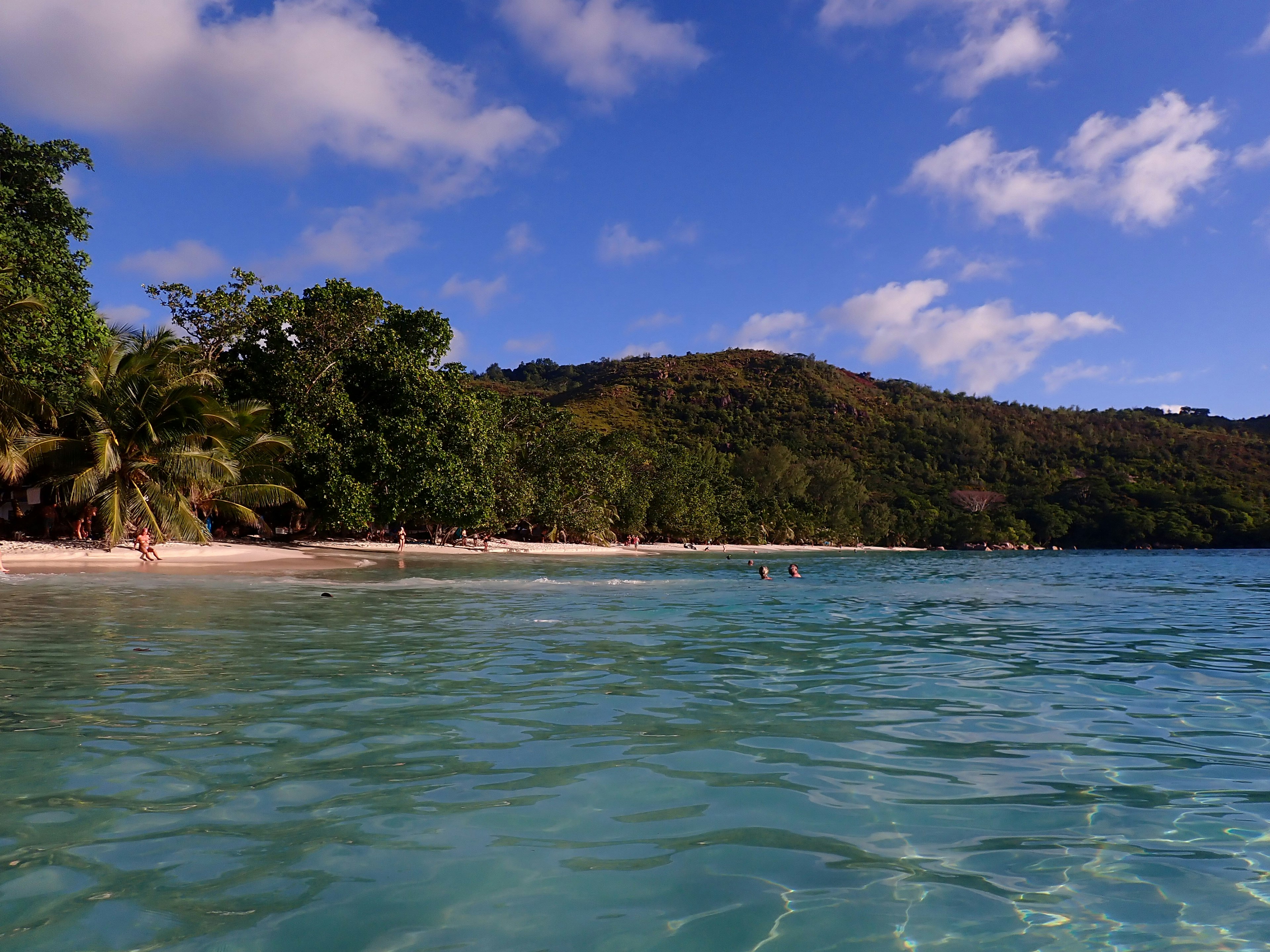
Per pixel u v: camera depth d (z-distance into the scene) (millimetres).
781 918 3166
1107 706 7145
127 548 28734
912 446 140250
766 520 93375
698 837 3992
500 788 4680
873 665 9250
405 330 41594
